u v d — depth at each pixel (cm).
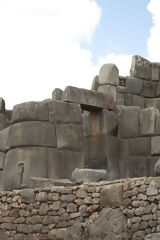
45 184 1052
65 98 1250
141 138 1330
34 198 1013
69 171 1183
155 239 836
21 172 1142
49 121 1184
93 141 1321
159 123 1320
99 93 1316
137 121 1344
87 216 948
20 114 1182
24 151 1157
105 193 929
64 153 1188
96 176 1051
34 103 1182
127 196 897
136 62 1559
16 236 1016
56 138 1184
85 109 1318
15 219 1026
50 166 1160
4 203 1045
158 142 1309
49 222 987
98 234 907
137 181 889
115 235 886
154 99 1558
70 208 970
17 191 1036
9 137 1188
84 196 959
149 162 1311
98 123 1322
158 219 844
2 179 1171
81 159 1205
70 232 953
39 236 991
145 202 868
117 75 1519
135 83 1545
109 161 1292
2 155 1234
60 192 988
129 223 880
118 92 1514
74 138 1207
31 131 1166
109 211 911
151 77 1573
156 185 862
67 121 1209
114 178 1296
